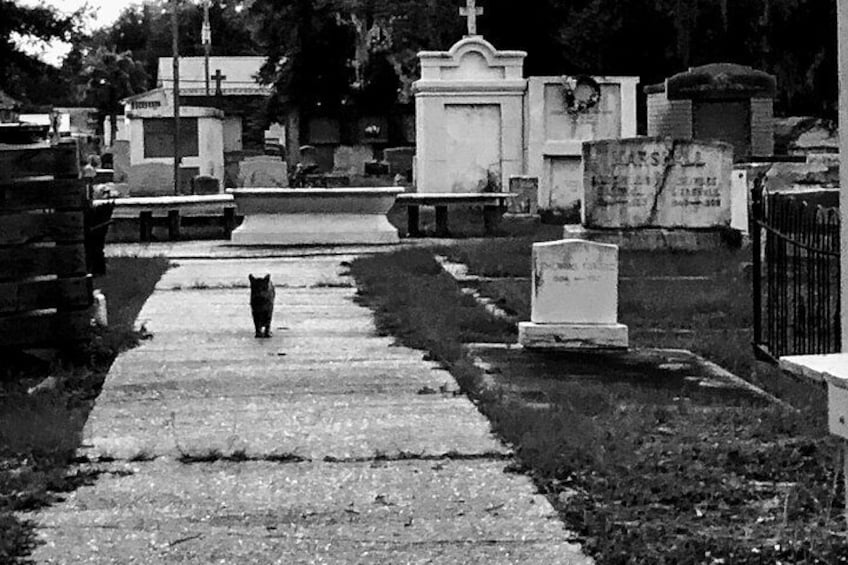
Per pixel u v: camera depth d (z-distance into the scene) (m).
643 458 8.39
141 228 27.86
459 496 7.68
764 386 11.50
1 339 11.50
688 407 10.31
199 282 18.92
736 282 18.09
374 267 20.41
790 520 7.12
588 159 22.53
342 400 10.45
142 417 9.86
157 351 12.84
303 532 7.03
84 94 90.25
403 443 8.96
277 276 19.61
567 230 23.12
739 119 32.97
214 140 50.62
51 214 11.62
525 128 32.72
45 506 7.55
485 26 49.00
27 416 9.70
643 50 47.72
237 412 10.02
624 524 7.07
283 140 82.44
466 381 11.09
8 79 49.06
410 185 45.16
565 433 8.93
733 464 8.36
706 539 6.73
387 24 60.25
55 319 11.76
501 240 25.47
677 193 22.38
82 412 9.95
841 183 5.59
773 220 12.48
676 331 14.81
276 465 8.45
